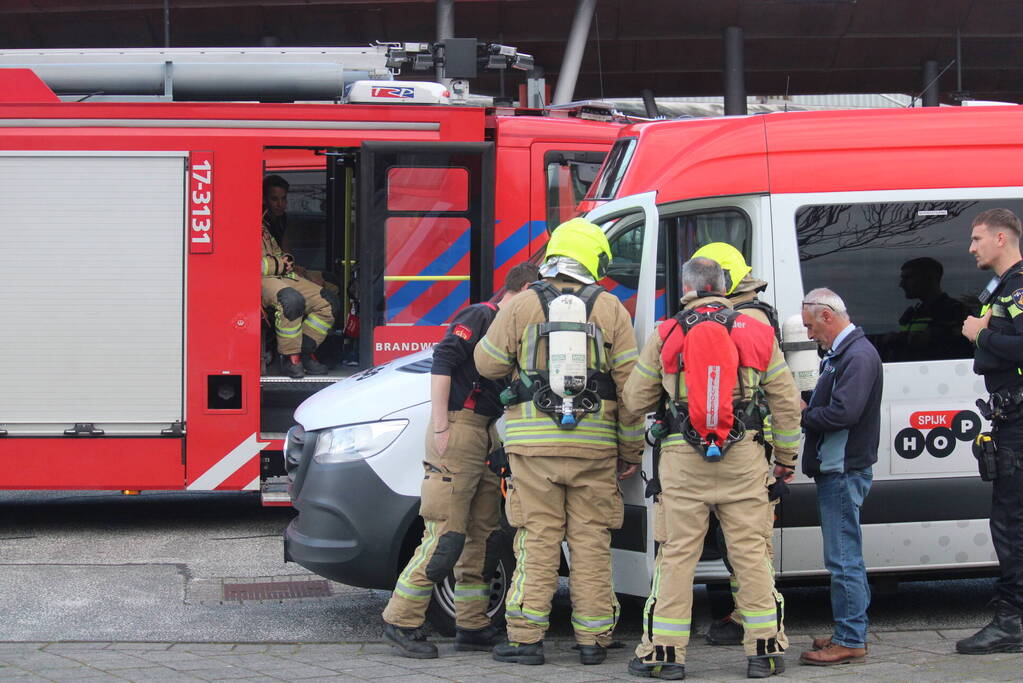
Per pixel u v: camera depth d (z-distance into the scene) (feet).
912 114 25.03
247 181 35.73
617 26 112.47
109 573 30.17
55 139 35.19
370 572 23.66
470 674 20.71
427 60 42.63
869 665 21.12
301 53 40.81
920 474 24.22
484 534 22.75
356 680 20.31
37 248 35.22
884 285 24.43
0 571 30.27
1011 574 21.45
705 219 24.59
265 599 27.89
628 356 21.42
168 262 35.53
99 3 102.73
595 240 21.68
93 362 35.35
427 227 37.17
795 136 24.57
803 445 23.81
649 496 21.44
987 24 114.11
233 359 35.58
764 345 20.47
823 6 110.42
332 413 24.23
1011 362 21.15
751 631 20.36
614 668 21.22
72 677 20.43
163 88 39.34
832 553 21.45
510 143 40.86
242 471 35.65
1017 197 24.79
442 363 21.80
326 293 37.60
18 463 35.17
